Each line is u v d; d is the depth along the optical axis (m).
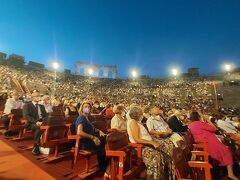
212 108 30.59
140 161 4.58
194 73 54.91
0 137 7.71
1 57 50.38
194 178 3.65
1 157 5.58
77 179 4.58
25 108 7.24
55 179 4.48
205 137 5.25
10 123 7.65
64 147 6.46
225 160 4.97
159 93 46.00
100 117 8.12
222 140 6.45
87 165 4.97
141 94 47.09
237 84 40.88
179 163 3.23
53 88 43.09
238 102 34.91
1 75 35.56
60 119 6.24
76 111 9.27
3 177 4.41
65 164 5.47
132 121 4.89
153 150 4.36
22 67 51.34
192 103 36.62
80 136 5.10
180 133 7.51
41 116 8.18
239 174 5.39
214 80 46.72
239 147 6.27
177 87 47.19
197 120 5.89
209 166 3.47
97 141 5.03
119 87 53.88
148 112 8.65
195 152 4.36
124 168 4.24
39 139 5.95
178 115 9.94
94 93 47.56
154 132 6.05
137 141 4.62
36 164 5.26
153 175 4.13
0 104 11.08
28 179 4.41
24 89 33.72
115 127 6.49
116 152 3.85
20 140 7.52
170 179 4.29
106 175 4.35
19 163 5.25
